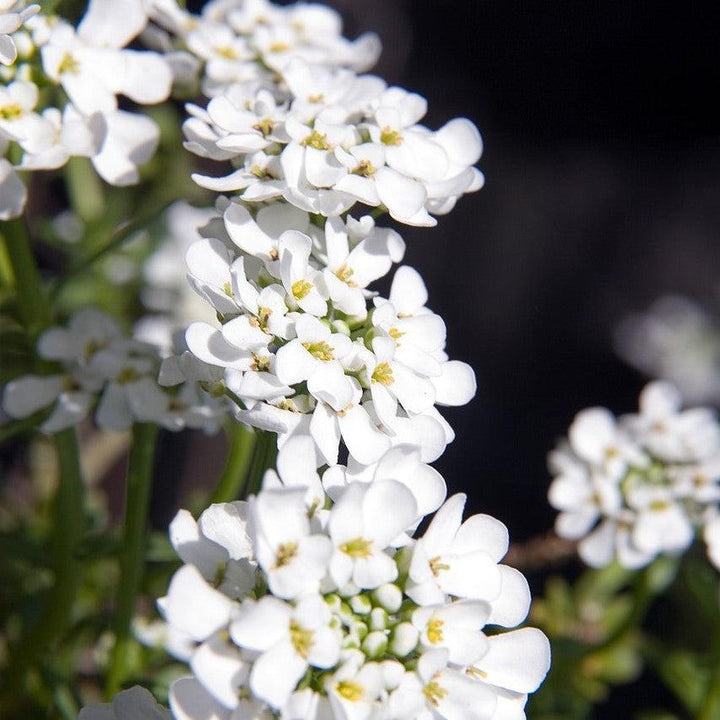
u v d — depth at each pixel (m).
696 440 0.34
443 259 0.67
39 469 0.39
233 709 0.23
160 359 0.29
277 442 0.25
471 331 0.66
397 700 0.23
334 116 0.26
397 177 0.26
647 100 0.69
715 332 0.65
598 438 0.34
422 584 0.23
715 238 0.69
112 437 0.40
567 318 0.67
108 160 0.28
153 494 0.45
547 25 0.66
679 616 0.44
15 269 0.29
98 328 0.30
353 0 0.59
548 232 0.69
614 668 0.36
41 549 0.31
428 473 0.24
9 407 0.29
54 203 0.47
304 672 0.23
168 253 0.40
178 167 0.40
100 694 0.33
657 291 0.68
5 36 0.26
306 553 0.23
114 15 0.28
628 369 0.65
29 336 0.30
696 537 0.39
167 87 0.28
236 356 0.24
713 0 0.65
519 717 0.24
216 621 0.23
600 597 0.38
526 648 0.24
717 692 0.33
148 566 0.32
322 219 0.26
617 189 0.70
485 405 0.63
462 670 0.24
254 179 0.26
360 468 0.24
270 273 0.25
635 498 0.33
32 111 0.27
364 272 0.25
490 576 0.24
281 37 0.30
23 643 0.31
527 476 0.58
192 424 0.29
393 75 0.62
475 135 0.27
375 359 0.25
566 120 0.70
